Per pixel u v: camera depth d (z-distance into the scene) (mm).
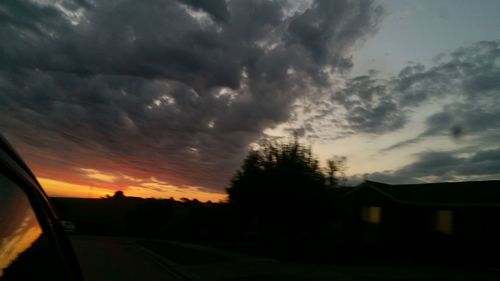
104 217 46875
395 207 27391
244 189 25156
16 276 1887
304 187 23672
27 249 2059
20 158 2094
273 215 24969
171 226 42875
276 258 22984
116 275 15242
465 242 23453
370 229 28688
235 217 30125
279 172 24125
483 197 23750
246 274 16656
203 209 39469
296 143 24906
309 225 24672
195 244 33188
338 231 31641
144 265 19016
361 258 24047
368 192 29297
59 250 2684
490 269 21297
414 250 25922
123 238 39531
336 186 24797
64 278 2717
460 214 24078
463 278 16906
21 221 1979
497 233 22328
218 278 15602
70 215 43844
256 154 25719
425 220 26062
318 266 19703
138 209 38500
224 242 36062
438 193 26328
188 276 15969
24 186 2047
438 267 21297
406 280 15758
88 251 23859
